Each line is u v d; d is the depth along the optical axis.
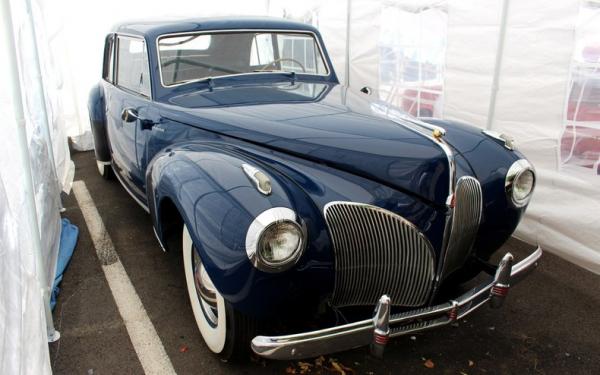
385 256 2.09
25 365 1.65
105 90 4.28
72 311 2.77
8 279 1.54
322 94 3.04
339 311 2.01
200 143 2.49
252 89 3.12
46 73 4.27
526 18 3.42
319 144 2.22
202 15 3.60
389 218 2.05
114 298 2.90
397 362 2.36
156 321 2.67
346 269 2.04
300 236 1.78
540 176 3.54
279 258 1.74
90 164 5.67
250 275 1.75
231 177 1.95
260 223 1.72
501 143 2.63
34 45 3.48
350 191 2.08
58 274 3.10
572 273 3.23
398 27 4.55
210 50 3.28
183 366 2.32
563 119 3.33
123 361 2.36
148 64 3.10
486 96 3.82
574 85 3.23
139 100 3.23
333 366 2.32
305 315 1.98
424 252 2.11
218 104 2.81
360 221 2.04
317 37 3.74
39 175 2.96
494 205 2.43
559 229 3.45
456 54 4.00
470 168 2.41
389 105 2.96
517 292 2.99
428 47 4.27
